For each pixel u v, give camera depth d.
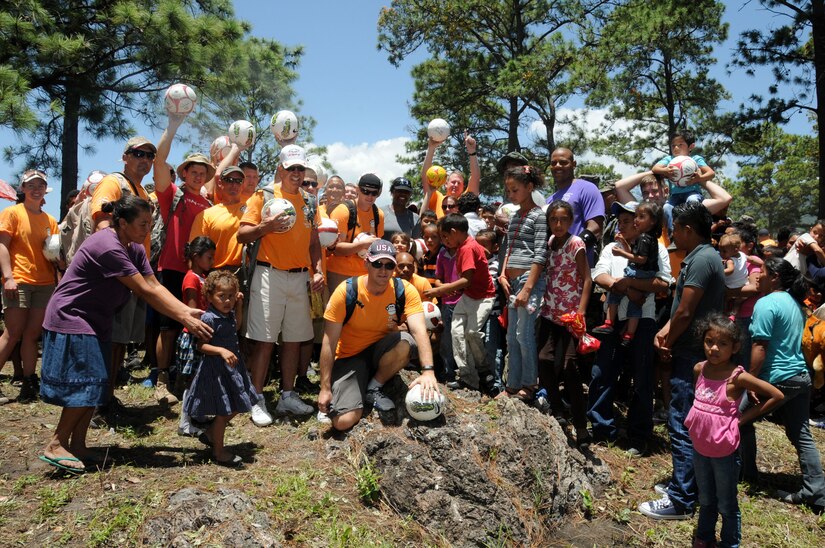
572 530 4.74
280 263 5.72
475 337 6.25
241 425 5.68
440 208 8.59
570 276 5.47
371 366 5.50
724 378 4.36
